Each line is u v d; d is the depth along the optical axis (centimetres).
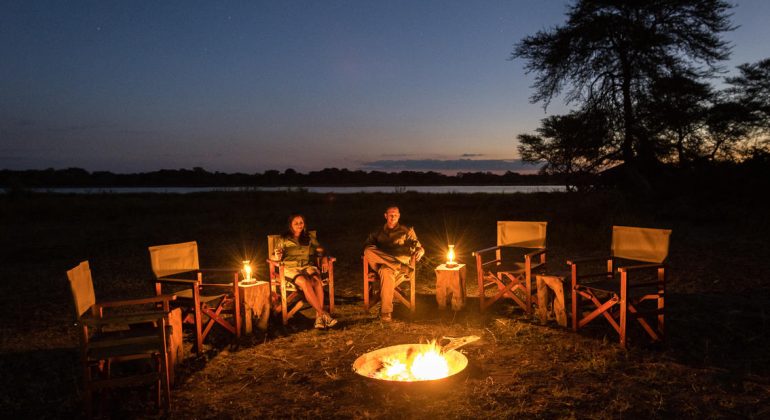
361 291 712
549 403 346
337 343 488
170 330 384
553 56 2545
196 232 1348
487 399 354
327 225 1469
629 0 2375
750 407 333
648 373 390
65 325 559
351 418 334
